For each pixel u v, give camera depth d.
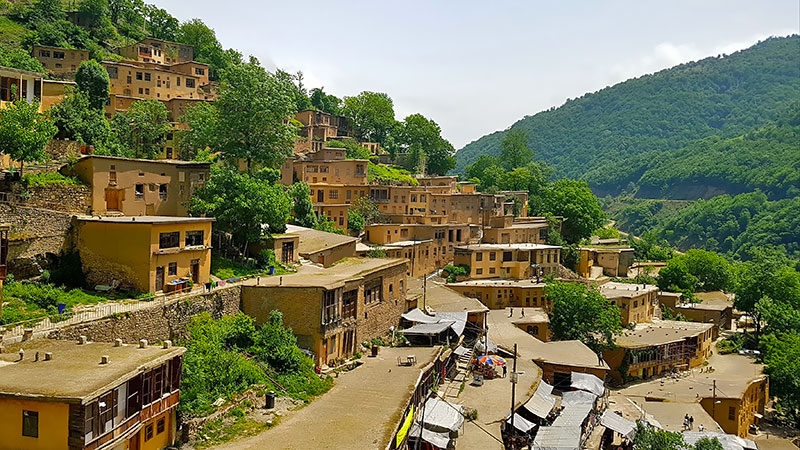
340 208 88.88
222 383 38.66
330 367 48.41
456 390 52.28
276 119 72.12
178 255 46.62
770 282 97.00
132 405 30.22
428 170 154.75
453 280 90.81
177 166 58.03
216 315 45.62
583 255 111.44
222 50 142.62
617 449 56.91
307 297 47.31
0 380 27.80
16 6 129.88
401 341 58.88
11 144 47.22
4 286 39.56
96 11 133.88
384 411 39.06
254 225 58.50
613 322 75.44
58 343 33.75
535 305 84.62
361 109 157.88
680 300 103.38
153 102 82.50
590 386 57.75
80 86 76.25
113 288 43.75
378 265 60.41
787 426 73.88
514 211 123.81
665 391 70.06
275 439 34.28
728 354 89.00
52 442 26.47
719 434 55.31
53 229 44.38
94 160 51.03
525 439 47.09
